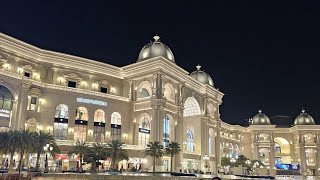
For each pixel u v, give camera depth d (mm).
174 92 72375
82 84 67688
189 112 85375
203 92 85188
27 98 55844
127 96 71875
